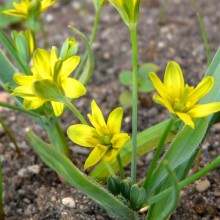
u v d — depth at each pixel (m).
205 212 0.28
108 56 0.42
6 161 0.33
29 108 0.22
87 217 0.28
